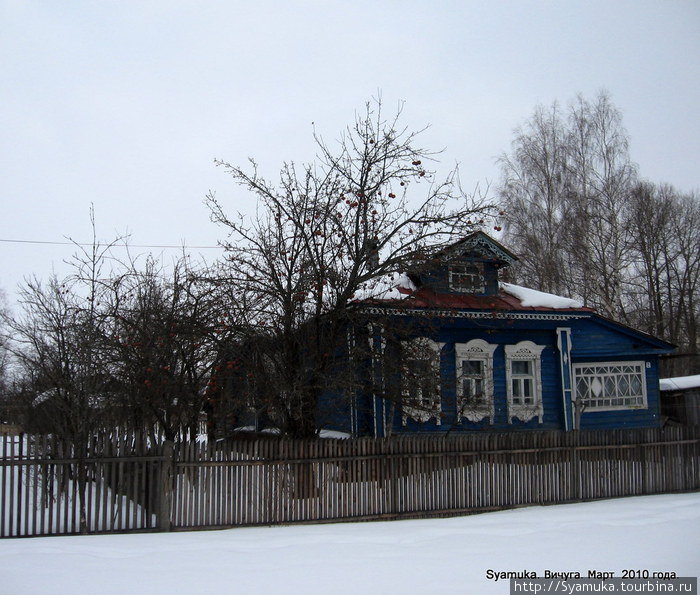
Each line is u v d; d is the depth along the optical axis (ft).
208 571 22.65
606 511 34.60
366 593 20.08
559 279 106.42
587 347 64.95
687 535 27.99
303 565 23.48
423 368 42.60
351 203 41.27
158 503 31.30
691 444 43.70
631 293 120.37
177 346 39.55
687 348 139.74
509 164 111.34
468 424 57.11
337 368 40.73
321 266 38.96
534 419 60.29
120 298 42.16
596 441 40.65
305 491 33.63
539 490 38.73
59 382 39.37
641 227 118.93
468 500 36.88
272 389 38.55
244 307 39.45
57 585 20.94
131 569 22.93
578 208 102.78
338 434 56.65
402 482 35.58
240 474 32.65
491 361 59.11
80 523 30.32
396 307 43.73
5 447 29.58
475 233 45.52
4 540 28.30
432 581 21.33
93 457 30.76
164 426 40.01
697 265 139.13
